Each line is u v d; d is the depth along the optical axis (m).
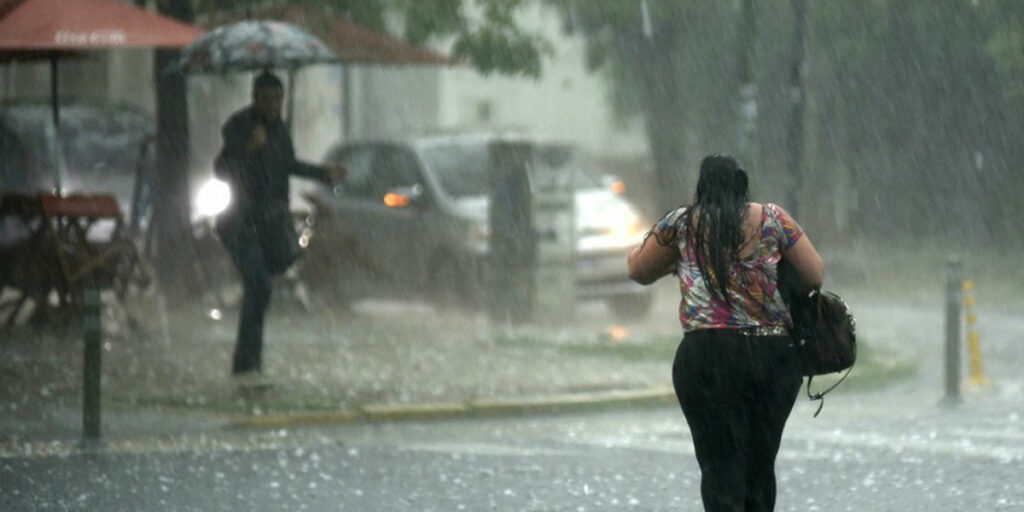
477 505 23.44
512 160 49.44
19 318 46.78
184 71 39.75
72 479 25.45
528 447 29.22
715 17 87.88
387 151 54.09
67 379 35.59
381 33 54.50
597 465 27.06
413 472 26.28
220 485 25.05
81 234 42.94
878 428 31.98
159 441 29.28
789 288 17.62
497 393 35.25
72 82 94.56
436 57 54.91
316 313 50.34
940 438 30.36
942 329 54.81
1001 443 29.69
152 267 50.56
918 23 83.06
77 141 58.38
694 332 17.61
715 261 17.44
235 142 34.03
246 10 50.75
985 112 88.19
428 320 50.12
